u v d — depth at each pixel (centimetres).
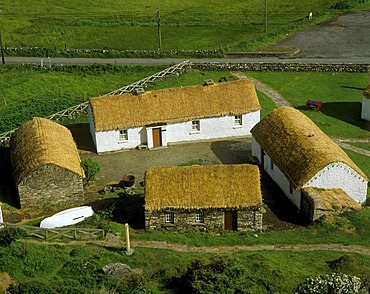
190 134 6419
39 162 4962
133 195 5188
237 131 6525
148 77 8112
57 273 3728
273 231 4647
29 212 4981
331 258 4141
